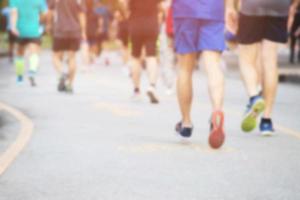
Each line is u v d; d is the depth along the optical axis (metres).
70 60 24.50
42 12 28.22
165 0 24.55
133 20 21.83
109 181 10.24
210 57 12.84
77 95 23.81
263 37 14.74
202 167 11.31
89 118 17.59
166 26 25.45
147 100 22.55
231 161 11.84
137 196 9.34
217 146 12.53
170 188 9.82
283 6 14.67
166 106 20.73
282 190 9.74
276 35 14.72
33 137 14.32
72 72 24.45
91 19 41.31
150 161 11.79
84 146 13.27
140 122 16.98
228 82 30.00
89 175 10.65
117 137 14.46
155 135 14.80
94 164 11.50
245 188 9.85
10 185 9.99
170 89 24.84
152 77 21.53
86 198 9.23
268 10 14.66
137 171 10.96
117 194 9.45
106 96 23.56
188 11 12.87
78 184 10.05
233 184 10.09
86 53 36.88
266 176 10.67
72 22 24.53
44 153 12.47
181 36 13.02
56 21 24.81
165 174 10.75
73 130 15.40
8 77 31.98
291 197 9.35
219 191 9.66
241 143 13.74
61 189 9.74
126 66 35.09
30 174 10.72
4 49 57.03
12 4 27.81
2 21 71.00
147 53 21.64
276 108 20.25
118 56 54.62
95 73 35.88
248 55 14.84
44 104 20.77
